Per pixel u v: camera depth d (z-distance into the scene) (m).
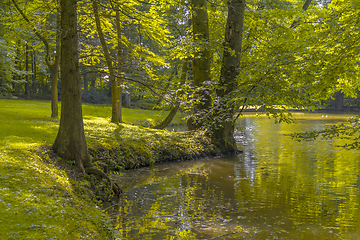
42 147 9.70
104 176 9.40
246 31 17.20
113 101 20.59
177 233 6.53
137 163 12.98
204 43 14.91
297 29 16.95
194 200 8.87
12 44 25.02
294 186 10.20
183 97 11.39
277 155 16.25
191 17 17.23
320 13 12.05
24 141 10.49
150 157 13.66
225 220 7.29
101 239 5.62
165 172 12.38
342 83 11.80
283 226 6.92
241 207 8.20
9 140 10.46
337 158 15.18
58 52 19.19
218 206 8.30
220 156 16.03
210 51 16.23
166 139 15.80
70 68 9.16
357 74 10.22
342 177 11.36
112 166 11.88
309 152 17.05
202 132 16.98
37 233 4.88
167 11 18.62
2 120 16.03
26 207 5.77
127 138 14.60
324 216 7.48
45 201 6.36
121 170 12.21
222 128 16.88
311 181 10.83
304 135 9.26
